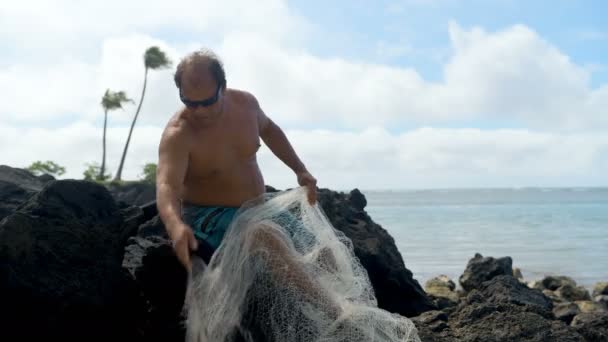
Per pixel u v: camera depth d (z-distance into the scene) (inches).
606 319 249.9
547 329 209.0
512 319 213.3
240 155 174.1
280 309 163.6
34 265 173.8
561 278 588.1
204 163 168.7
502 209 3201.3
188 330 165.8
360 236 285.0
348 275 172.7
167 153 164.7
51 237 179.0
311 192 184.2
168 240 224.1
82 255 183.0
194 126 167.8
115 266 189.2
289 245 167.2
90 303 177.9
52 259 177.2
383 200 5861.2
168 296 195.3
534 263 872.3
